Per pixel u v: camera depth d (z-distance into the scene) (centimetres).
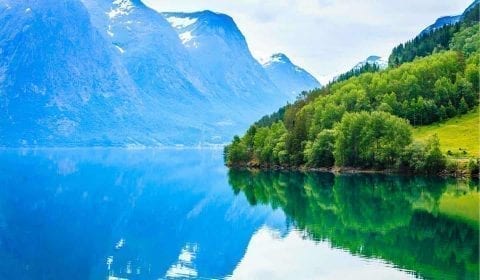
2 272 7250
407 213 10812
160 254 8212
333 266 7075
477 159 16750
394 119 18462
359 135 18825
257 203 13262
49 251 8438
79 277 7019
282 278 6688
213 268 7381
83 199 14562
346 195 13512
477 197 12675
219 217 11625
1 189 16450
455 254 7538
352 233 9119
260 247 8431
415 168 17275
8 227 10300
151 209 12912
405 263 7131
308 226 9888
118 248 8694
